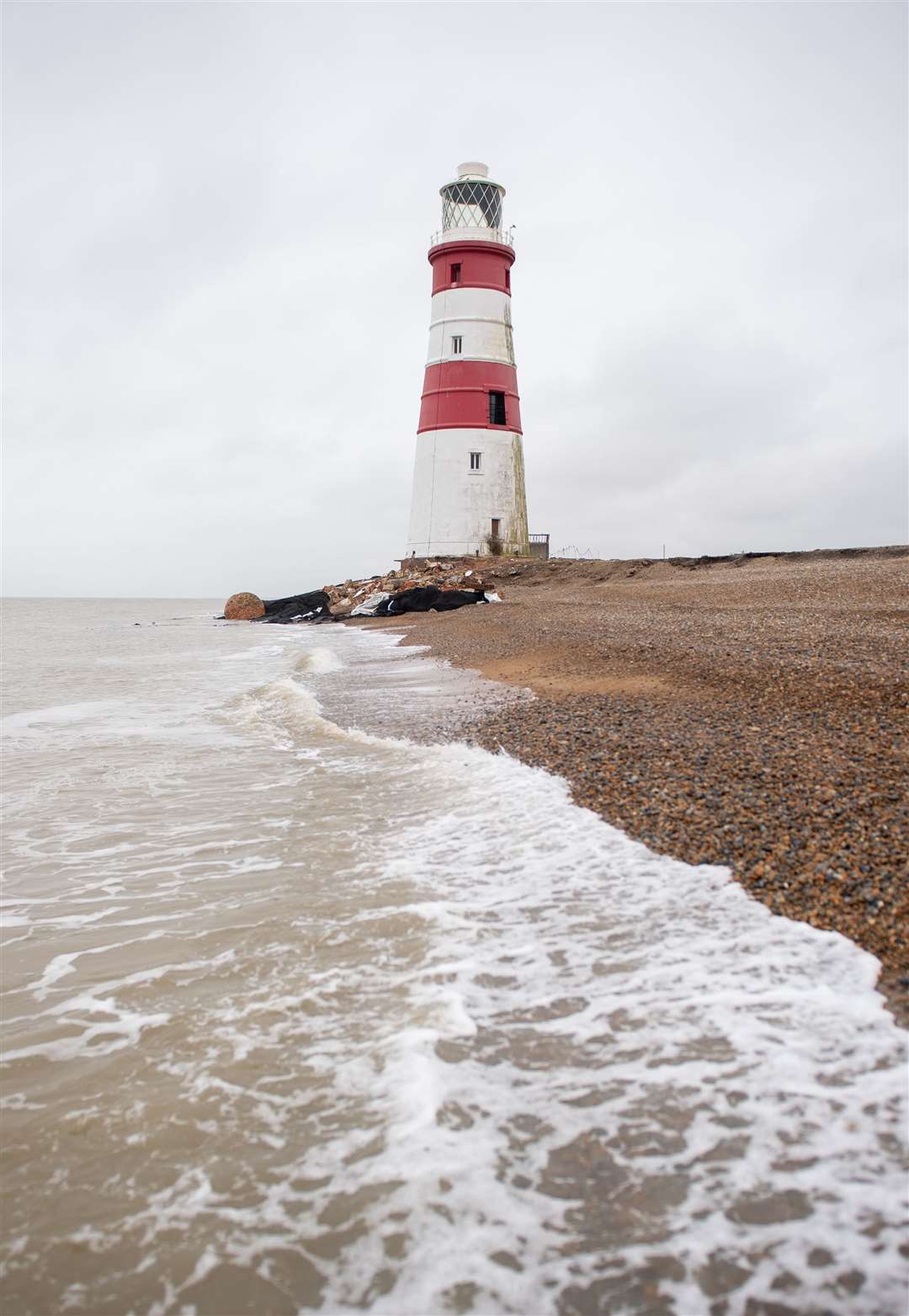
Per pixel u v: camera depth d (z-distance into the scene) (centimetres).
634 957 602
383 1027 540
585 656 2033
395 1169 415
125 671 3244
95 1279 365
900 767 905
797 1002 527
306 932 688
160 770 1350
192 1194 410
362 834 942
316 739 1529
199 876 841
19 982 635
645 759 1057
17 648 4816
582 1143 422
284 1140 443
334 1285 356
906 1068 459
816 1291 338
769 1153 407
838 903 640
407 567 5572
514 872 780
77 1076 510
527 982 580
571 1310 337
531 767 1118
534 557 6066
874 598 2725
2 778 1309
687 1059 481
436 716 1582
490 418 5419
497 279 5359
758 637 1972
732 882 701
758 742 1066
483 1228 377
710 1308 333
